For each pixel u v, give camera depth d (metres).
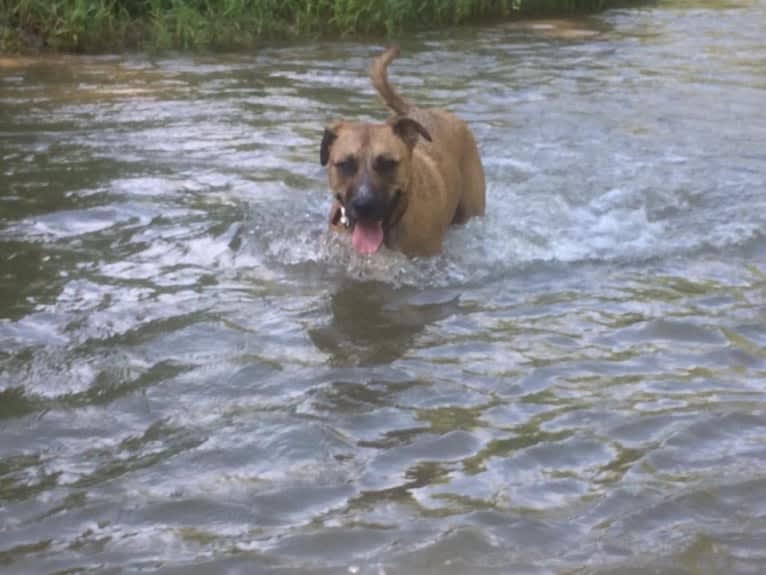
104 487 1.78
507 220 3.00
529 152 3.61
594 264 2.71
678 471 1.83
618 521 1.70
